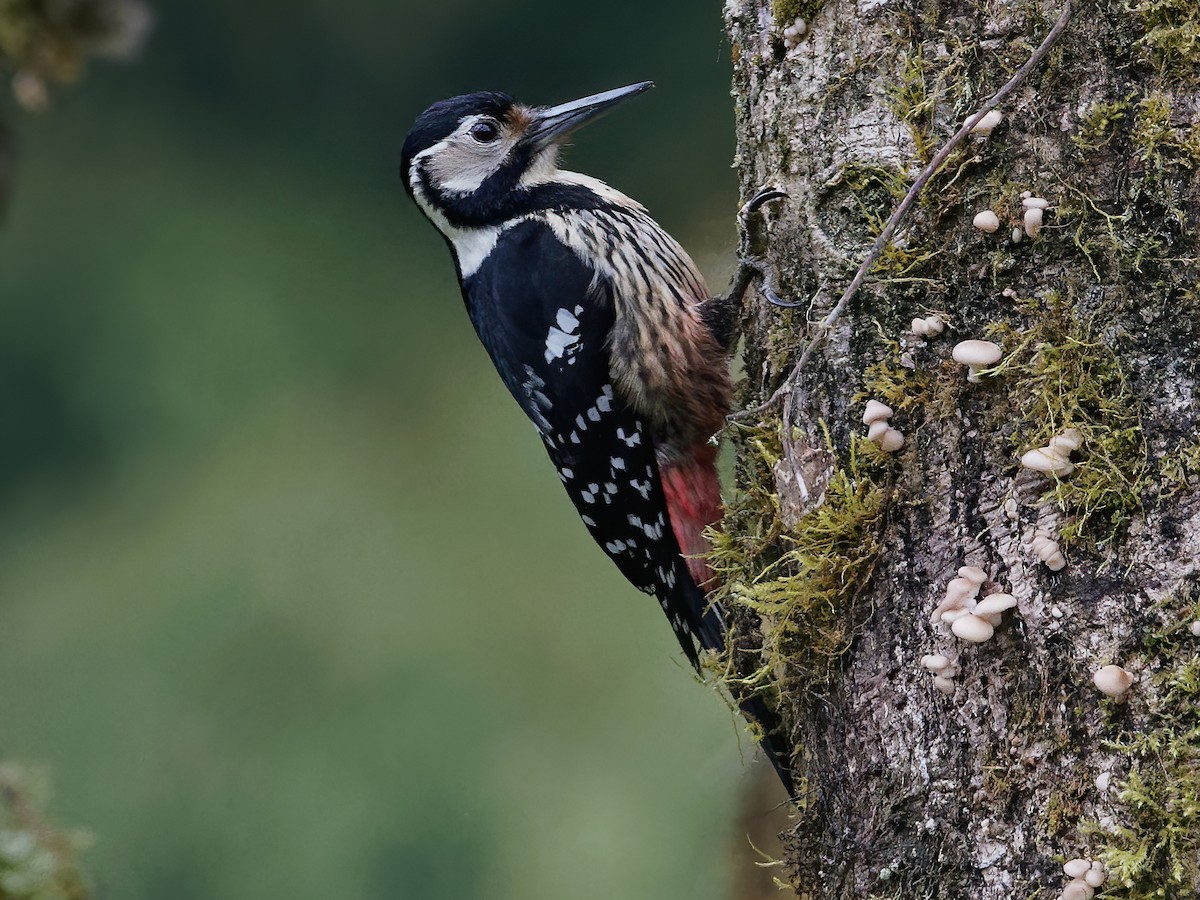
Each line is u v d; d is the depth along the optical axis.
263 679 14.75
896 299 6.56
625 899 12.32
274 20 17.89
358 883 13.58
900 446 6.51
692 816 12.30
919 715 6.32
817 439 6.87
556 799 13.37
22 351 16.69
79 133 17.20
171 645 15.23
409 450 16.06
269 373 16.81
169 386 16.61
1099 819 5.73
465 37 17.98
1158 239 5.95
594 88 17.53
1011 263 6.25
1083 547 5.90
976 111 6.48
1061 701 5.88
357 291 17.31
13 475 16.53
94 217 17.16
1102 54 6.11
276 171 17.86
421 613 14.84
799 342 7.20
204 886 13.93
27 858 6.61
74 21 6.55
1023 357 6.17
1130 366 5.93
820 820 6.78
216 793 14.29
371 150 18.12
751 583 7.49
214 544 15.73
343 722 14.39
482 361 16.55
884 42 6.84
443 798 13.77
